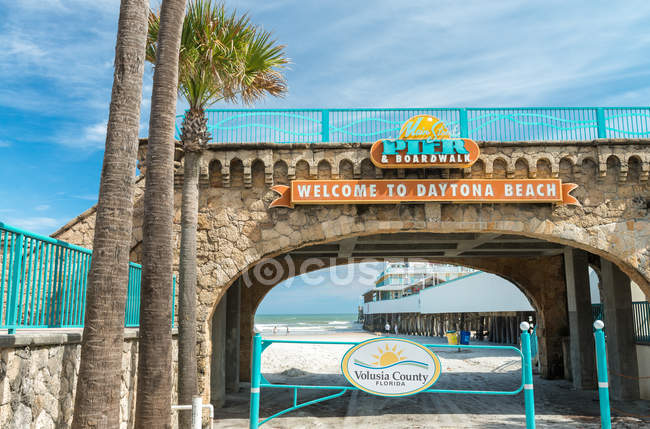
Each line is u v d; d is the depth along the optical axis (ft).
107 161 21.04
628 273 47.75
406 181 46.73
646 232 47.09
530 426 23.70
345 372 24.45
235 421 45.83
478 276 135.95
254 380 24.25
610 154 47.24
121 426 29.14
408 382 24.22
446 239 61.57
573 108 48.16
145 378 25.85
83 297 26.02
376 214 47.37
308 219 47.39
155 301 26.48
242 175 47.96
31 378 19.94
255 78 41.06
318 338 221.87
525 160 47.50
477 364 94.02
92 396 19.54
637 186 47.78
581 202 47.44
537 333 79.82
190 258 36.32
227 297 65.87
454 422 44.73
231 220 47.50
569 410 50.11
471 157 46.26
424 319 206.39
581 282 65.21
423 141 46.37
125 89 21.57
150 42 37.70
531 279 79.61
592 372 63.87
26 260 20.75
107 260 20.39
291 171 47.39
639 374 56.85
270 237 47.24
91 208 48.37
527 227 47.14
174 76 29.12
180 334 35.17
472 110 47.73
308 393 62.39
